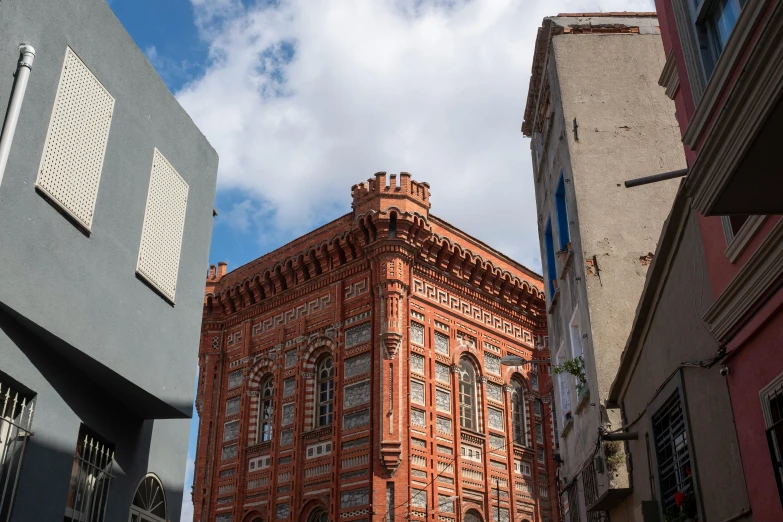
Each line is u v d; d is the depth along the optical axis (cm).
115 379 1164
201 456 3519
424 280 3291
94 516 1153
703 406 948
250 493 3291
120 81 1224
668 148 1547
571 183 1548
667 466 1088
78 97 1105
